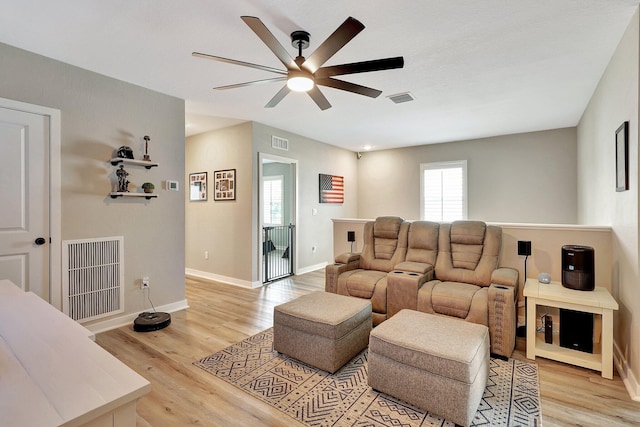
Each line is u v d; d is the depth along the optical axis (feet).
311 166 19.71
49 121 9.07
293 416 6.17
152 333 10.06
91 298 10.00
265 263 16.70
